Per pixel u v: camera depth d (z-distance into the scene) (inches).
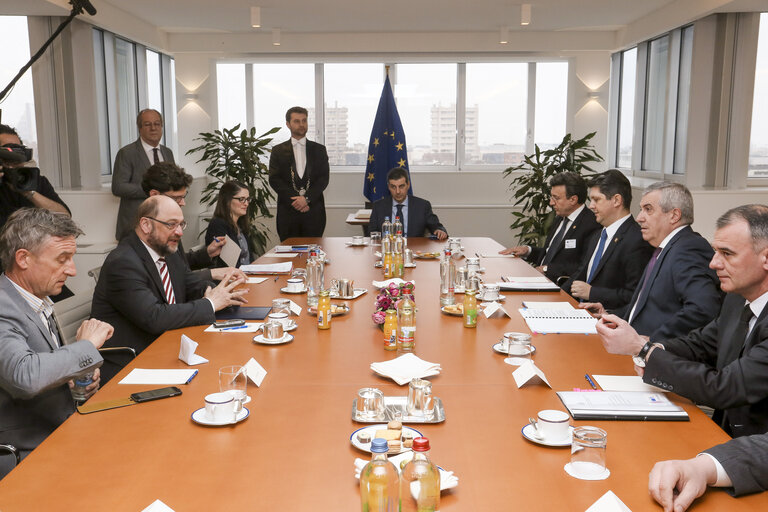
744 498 56.6
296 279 142.0
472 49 352.2
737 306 83.7
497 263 177.2
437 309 124.1
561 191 179.3
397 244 176.2
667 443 66.0
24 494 56.0
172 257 126.4
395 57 362.0
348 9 292.8
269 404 76.4
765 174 271.6
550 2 281.4
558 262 178.9
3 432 80.4
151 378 85.0
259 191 319.6
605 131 372.5
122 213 227.8
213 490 56.8
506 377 85.5
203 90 362.6
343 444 65.8
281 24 327.3
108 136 303.6
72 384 91.4
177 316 109.6
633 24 329.1
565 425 65.7
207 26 334.0
